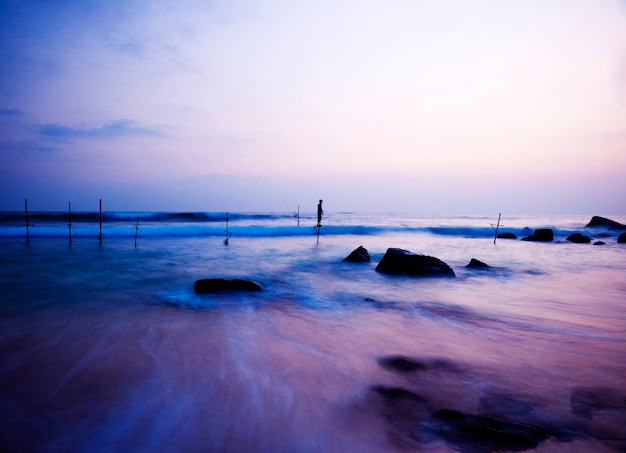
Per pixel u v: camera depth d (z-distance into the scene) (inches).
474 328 225.8
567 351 184.9
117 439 106.3
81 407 123.1
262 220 1876.2
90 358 165.5
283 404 128.3
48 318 229.0
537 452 99.4
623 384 145.7
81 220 1428.4
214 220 1785.2
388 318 247.4
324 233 1224.2
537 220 3245.6
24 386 136.9
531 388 141.9
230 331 211.3
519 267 531.2
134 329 210.4
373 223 2078.0
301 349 184.7
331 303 289.6
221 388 139.3
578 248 874.8
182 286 337.4
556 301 304.8
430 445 105.0
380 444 105.7
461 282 391.9
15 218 1338.6
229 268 455.5
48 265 445.7
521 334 213.9
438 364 166.6
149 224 1298.0
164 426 113.5
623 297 323.0
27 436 106.3
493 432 108.6
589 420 116.9
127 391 135.0
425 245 896.3
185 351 177.3
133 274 396.8
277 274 425.7
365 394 136.3
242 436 109.2
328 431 112.4
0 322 219.1
